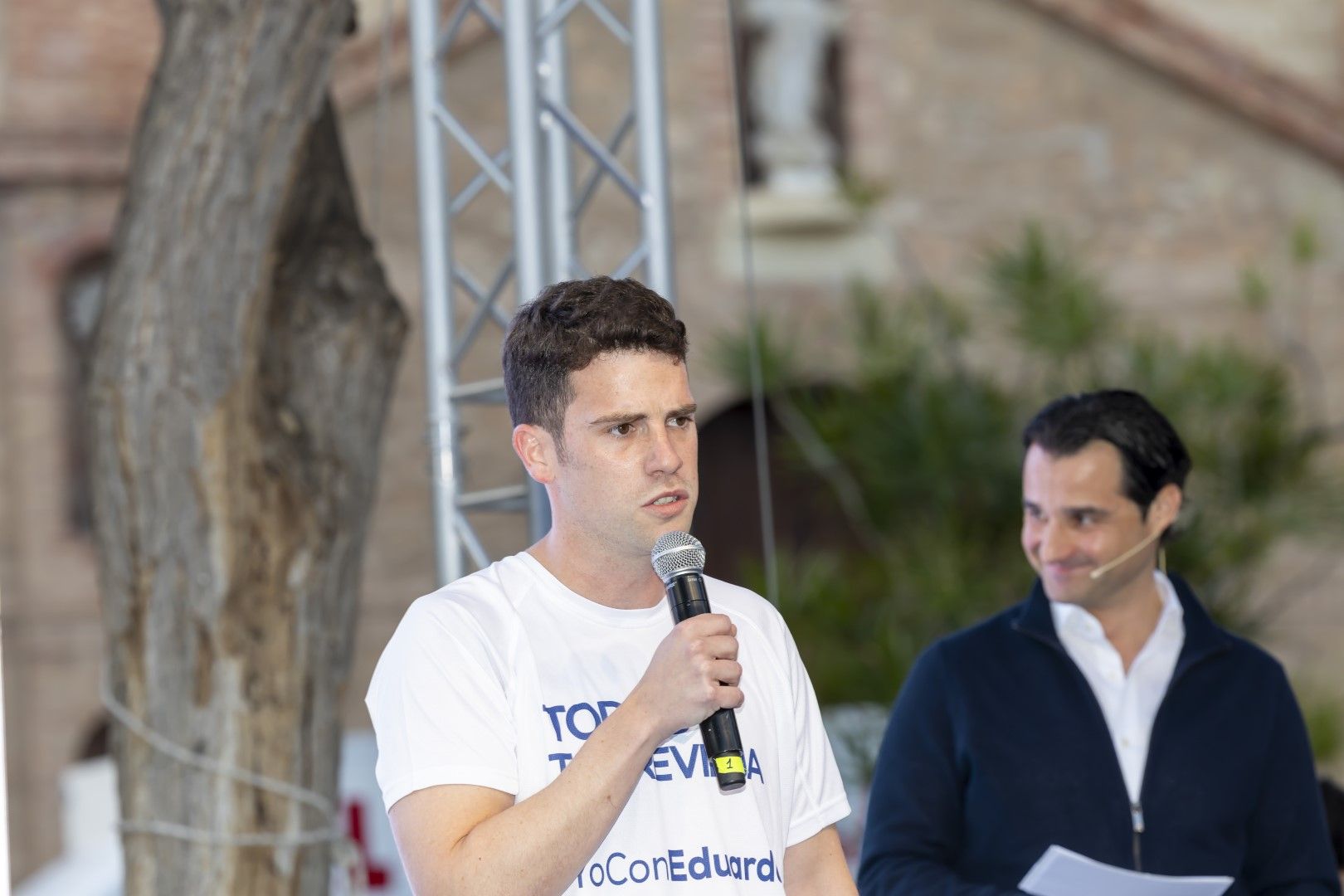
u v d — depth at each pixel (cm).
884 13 1919
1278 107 1897
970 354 1772
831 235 1894
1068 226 1916
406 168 1798
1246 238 1920
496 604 442
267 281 769
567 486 432
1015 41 1923
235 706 763
